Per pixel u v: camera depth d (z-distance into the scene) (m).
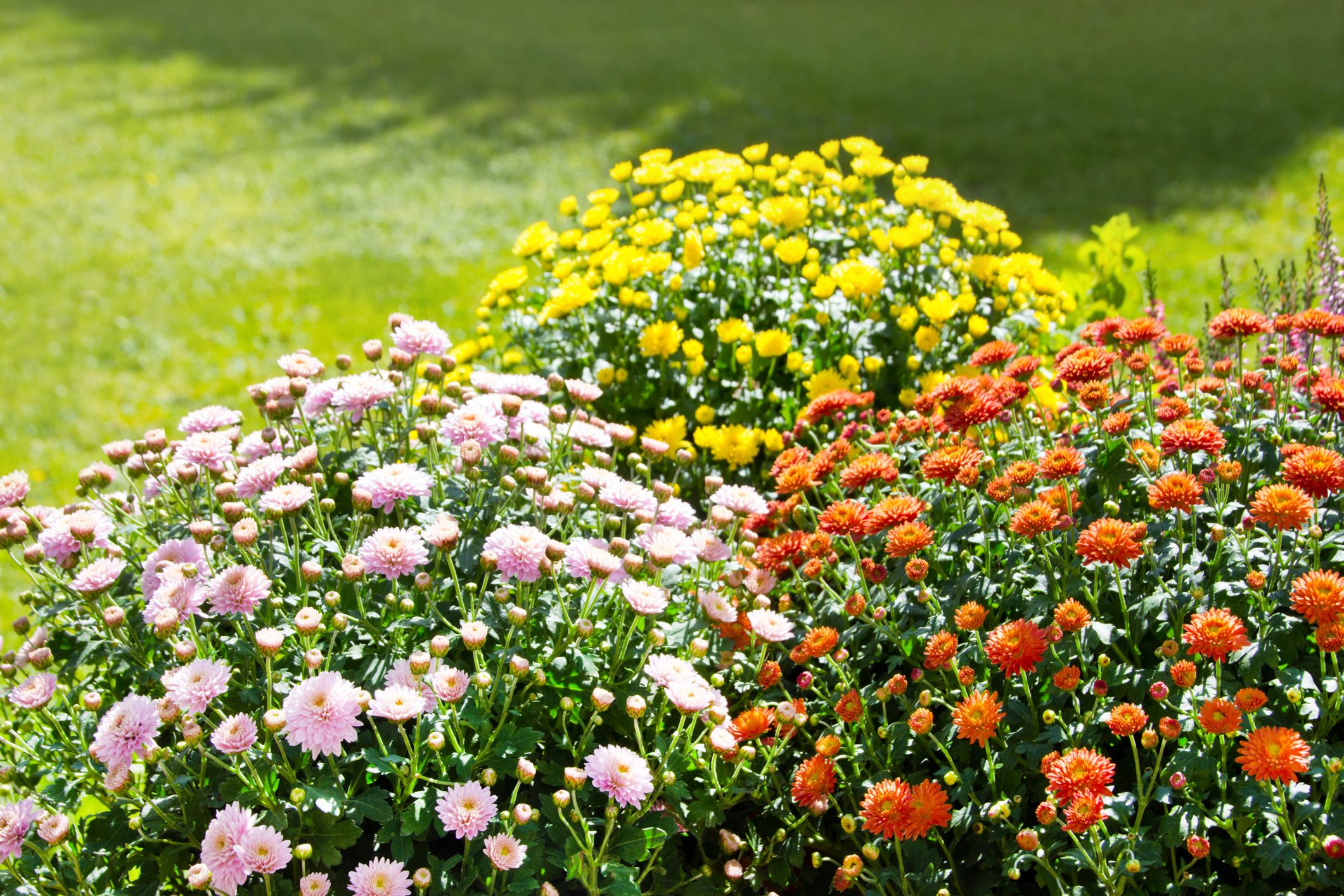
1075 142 10.55
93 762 2.19
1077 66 13.73
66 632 2.41
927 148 10.61
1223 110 11.33
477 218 9.62
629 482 2.45
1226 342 2.54
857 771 2.20
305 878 1.85
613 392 3.40
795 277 3.52
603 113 12.74
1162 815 1.97
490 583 2.32
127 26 19.27
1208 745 1.93
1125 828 1.95
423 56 16.19
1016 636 2.00
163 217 10.17
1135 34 15.62
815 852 2.15
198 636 2.14
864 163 3.74
